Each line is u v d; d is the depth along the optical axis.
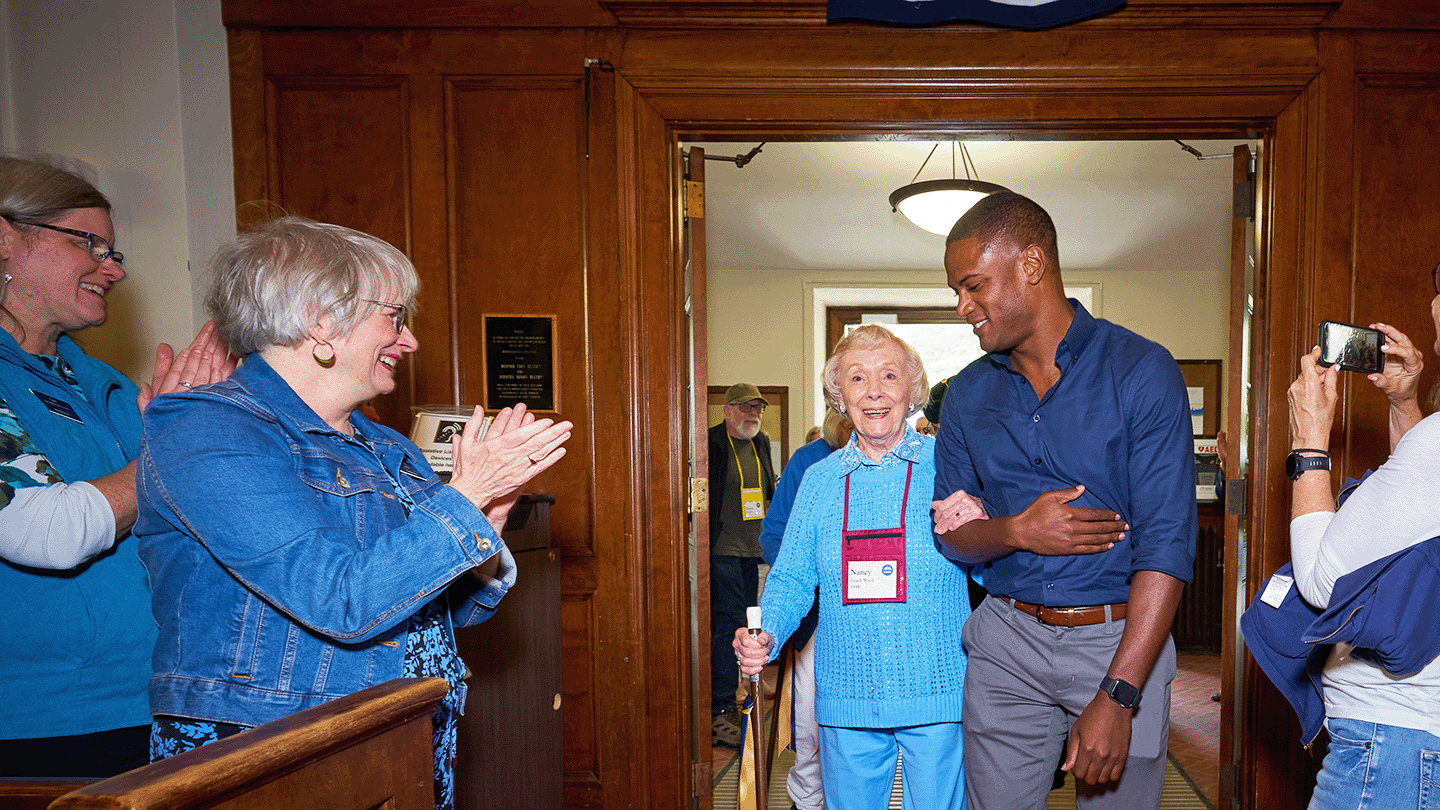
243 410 1.07
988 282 1.56
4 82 2.32
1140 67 2.35
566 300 2.45
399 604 1.03
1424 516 1.17
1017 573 1.63
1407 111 2.36
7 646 1.32
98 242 1.48
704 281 2.57
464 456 1.12
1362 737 1.28
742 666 1.78
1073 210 5.19
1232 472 2.52
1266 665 1.45
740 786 2.19
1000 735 1.65
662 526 2.46
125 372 2.30
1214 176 4.59
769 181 4.77
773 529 2.73
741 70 2.39
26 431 1.34
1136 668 1.41
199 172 2.35
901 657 1.78
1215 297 6.18
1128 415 1.52
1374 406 2.36
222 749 0.71
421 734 0.97
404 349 1.23
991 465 1.67
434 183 2.44
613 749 2.45
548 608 2.13
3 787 0.88
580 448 2.46
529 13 2.41
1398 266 2.35
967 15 2.33
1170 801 2.95
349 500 1.15
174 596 1.06
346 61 2.43
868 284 6.50
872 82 2.39
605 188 2.44
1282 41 2.34
